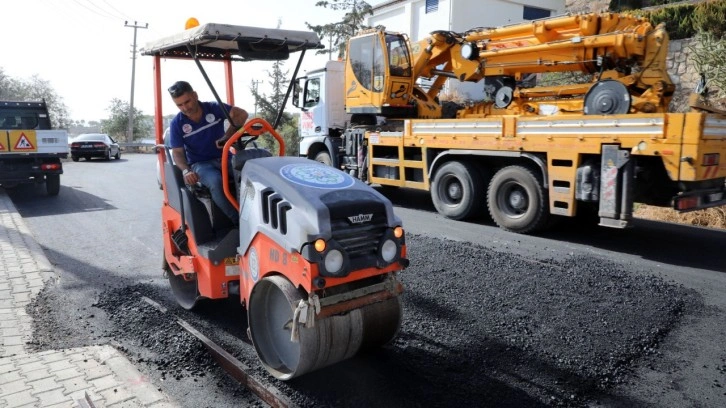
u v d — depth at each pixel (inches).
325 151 478.3
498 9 849.5
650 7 639.1
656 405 124.5
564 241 285.9
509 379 134.4
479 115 364.2
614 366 141.7
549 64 328.2
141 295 201.8
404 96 412.5
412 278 211.5
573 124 274.1
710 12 506.6
